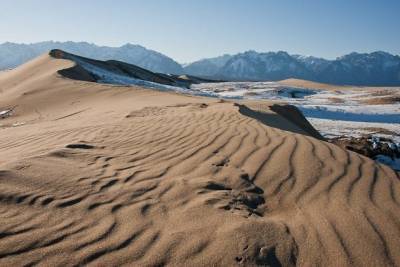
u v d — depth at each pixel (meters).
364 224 3.51
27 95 25.28
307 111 30.95
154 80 67.12
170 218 3.57
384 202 4.03
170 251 3.02
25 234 3.18
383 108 36.50
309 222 3.57
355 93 66.00
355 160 5.38
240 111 10.23
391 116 31.53
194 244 3.12
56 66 37.44
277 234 3.29
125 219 3.53
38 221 3.41
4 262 2.79
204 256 2.96
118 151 5.85
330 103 43.66
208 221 3.51
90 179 4.45
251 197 4.15
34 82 29.84
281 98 52.16
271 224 3.47
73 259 2.88
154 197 4.04
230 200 4.01
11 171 4.36
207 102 16.75
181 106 14.03
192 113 10.19
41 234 3.19
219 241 3.16
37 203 3.73
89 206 3.76
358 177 4.74
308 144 6.03
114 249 3.03
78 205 3.77
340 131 19.36
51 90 25.77
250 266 2.88
